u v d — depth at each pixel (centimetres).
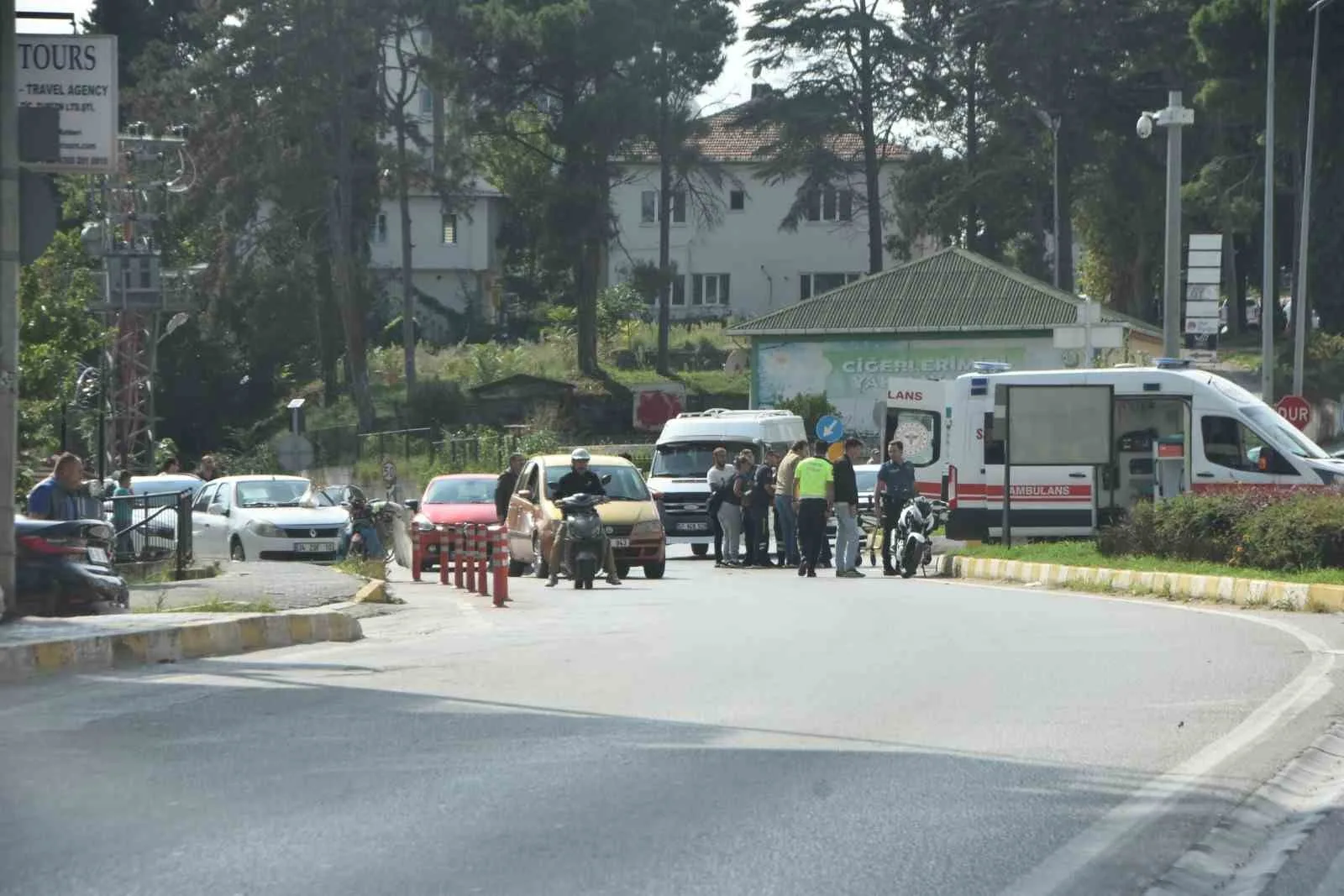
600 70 10375
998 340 8912
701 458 5566
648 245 13750
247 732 1501
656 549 4184
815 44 11062
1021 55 10212
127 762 1352
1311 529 3045
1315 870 1004
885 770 1292
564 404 10612
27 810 1157
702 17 10600
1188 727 1495
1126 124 10406
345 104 9769
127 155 6731
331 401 11306
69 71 2314
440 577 4116
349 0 9550
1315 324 12100
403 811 1145
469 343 13362
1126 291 11906
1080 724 1516
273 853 1021
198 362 11575
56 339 6719
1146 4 10181
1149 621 2553
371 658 2156
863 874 968
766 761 1333
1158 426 4472
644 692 1750
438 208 13938
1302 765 1324
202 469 6475
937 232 11219
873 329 9038
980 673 1897
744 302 13725
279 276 10075
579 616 2886
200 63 9625
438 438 10012
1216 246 5019
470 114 10169
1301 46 8306
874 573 4366
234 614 2455
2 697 1770
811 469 4138
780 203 13638
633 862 996
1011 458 4241
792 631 2442
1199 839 1066
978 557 4012
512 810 1148
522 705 1662
